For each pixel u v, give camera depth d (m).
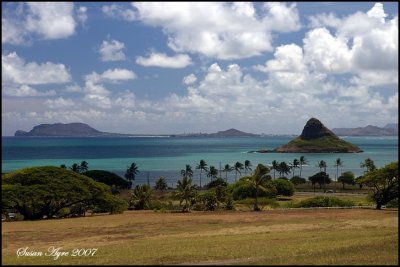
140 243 34.25
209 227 45.94
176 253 27.08
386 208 67.75
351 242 29.89
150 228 45.97
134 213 67.31
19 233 42.66
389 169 64.19
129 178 132.25
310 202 73.06
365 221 48.00
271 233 39.34
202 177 182.50
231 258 24.61
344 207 68.88
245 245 30.64
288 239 33.88
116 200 67.75
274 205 76.06
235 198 92.25
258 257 24.77
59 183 62.75
